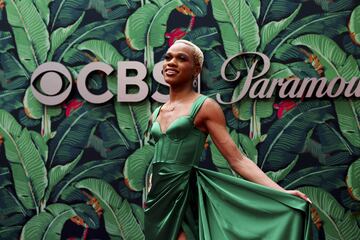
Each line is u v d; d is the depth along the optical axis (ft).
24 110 16.20
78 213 15.58
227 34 15.65
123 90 15.79
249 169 8.68
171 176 8.59
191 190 8.82
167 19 15.99
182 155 8.64
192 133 8.75
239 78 15.38
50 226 15.62
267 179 8.59
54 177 15.81
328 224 14.56
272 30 15.48
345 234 14.48
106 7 16.26
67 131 15.94
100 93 15.99
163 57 15.88
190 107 8.82
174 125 8.68
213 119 8.75
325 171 14.76
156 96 15.67
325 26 15.29
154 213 8.67
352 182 14.62
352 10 15.25
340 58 15.14
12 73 16.37
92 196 15.60
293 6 15.48
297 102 15.12
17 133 16.14
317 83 15.03
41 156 15.94
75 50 16.22
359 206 14.51
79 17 16.33
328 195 14.66
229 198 8.52
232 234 8.32
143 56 15.97
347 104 14.96
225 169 15.10
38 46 16.37
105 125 15.84
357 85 14.89
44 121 16.07
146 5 16.11
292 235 8.10
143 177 15.49
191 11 15.90
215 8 15.80
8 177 15.98
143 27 16.06
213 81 15.51
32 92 16.16
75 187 15.70
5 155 16.10
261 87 15.20
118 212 15.44
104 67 15.94
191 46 9.09
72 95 16.10
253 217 8.39
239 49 15.55
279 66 15.31
